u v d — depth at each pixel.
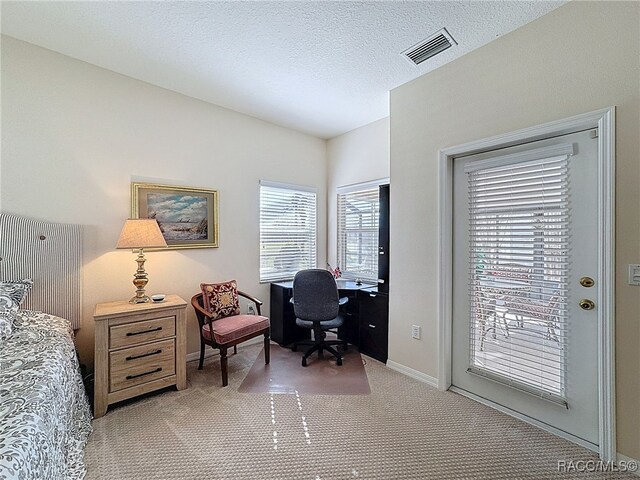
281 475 1.53
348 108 3.28
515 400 2.07
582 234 1.76
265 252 3.66
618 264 1.60
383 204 3.05
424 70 2.50
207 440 1.80
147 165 2.74
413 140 2.64
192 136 3.02
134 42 2.18
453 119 2.34
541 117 1.87
